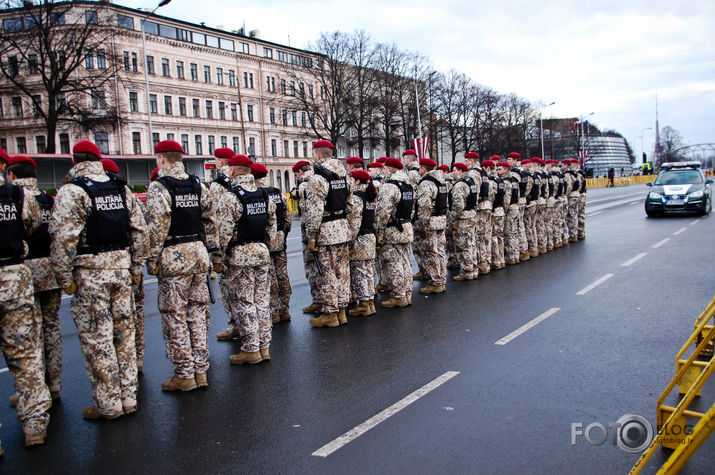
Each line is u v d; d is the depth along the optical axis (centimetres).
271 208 651
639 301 799
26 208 426
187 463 383
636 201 3266
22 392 412
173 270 508
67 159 2909
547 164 1415
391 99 5044
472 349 610
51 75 3241
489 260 1084
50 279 500
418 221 910
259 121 6069
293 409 467
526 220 1259
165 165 511
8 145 4791
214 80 5628
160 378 562
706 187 2102
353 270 796
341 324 748
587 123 8731
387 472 361
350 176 767
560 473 354
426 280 1040
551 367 545
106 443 418
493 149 6681
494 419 434
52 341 508
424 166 890
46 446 416
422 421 434
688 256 1167
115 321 466
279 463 378
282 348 646
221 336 704
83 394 524
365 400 480
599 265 1114
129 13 4850
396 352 610
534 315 745
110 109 3559
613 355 574
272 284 762
